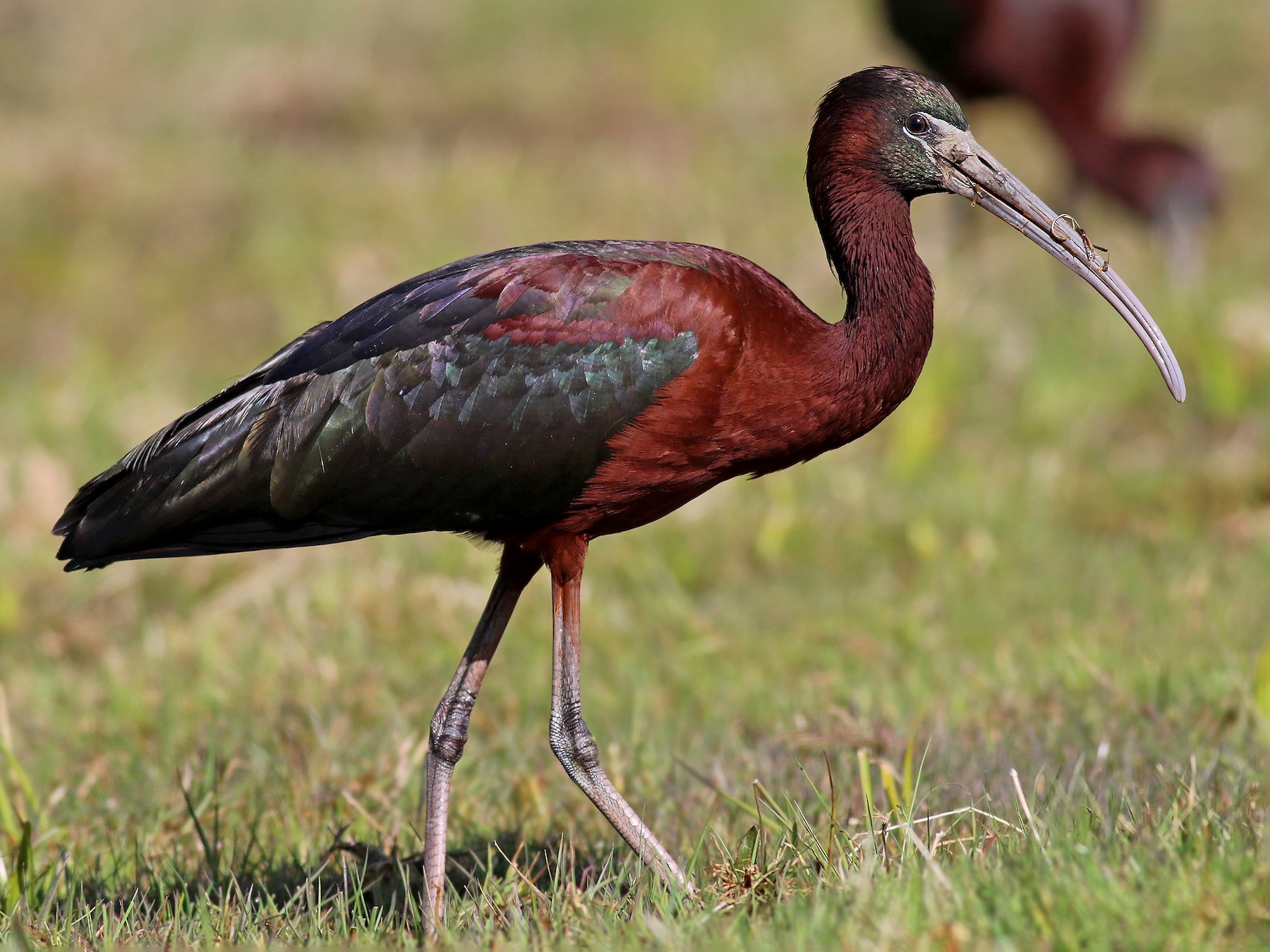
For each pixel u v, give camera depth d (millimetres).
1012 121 24109
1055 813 7051
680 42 26734
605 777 7602
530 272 7551
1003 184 7953
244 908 7074
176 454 7586
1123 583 11625
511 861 7336
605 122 23781
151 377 16266
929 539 12547
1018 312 16750
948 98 7988
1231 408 14359
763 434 7637
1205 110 23984
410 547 12641
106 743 9836
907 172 7902
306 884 7215
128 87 25953
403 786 8789
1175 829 6457
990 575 12086
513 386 7441
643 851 7414
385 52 27312
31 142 22500
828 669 10641
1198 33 26406
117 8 29266
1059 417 14594
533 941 6406
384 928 6969
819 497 13547
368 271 18188
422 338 7500
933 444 14070
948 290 16562
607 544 12719
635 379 7430
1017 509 13219
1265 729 7875
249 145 23156
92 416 15055
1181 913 5668
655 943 6203
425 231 19203
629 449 7500
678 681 10617
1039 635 10867
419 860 7656
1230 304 15961
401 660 10977
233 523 7680
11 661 11469
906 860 6504
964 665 10367
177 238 19828
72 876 7801
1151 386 14844
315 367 7559
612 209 19766
